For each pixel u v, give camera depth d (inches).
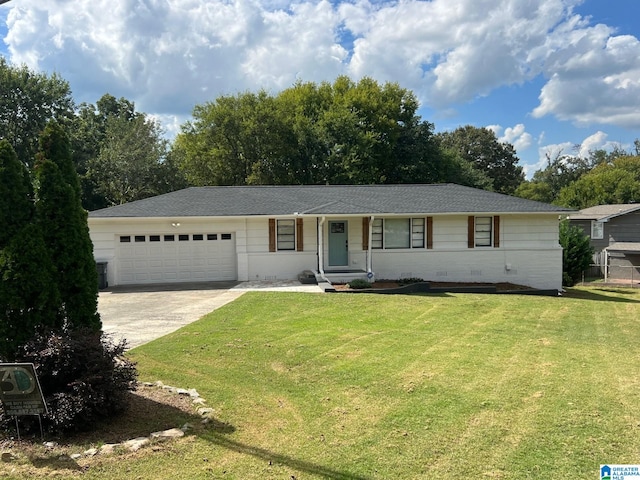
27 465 166.6
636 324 460.8
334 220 727.1
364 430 197.0
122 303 534.0
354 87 1669.5
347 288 623.2
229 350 326.6
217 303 525.0
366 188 855.7
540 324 437.7
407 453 176.7
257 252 718.5
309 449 179.9
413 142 1640.0
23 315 208.8
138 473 161.5
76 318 224.7
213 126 1461.6
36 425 189.9
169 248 704.4
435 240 736.3
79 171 1411.2
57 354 192.1
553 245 753.6
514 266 748.0
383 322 428.5
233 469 164.4
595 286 874.8
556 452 177.0
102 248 682.8
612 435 191.5
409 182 1631.4
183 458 171.8
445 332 391.5
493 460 171.0
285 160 1493.6
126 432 193.3
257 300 538.9
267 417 211.2
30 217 217.3
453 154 1733.5
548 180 2650.1
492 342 358.6
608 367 294.2
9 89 1290.6
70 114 1443.2
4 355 204.8
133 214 682.2
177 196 784.9
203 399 232.5
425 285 650.2
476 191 842.2
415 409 220.2
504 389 248.4
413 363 297.7
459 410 218.7
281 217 711.1
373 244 734.5
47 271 212.8
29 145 1316.4
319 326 407.5
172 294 595.2
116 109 2030.0
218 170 1475.1
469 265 742.5
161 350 326.3
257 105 1451.8
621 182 1743.4
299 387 252.5
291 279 724.0
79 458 171.0
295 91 1690.5
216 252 716.0
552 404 226.2
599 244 1240.8
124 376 208.1
